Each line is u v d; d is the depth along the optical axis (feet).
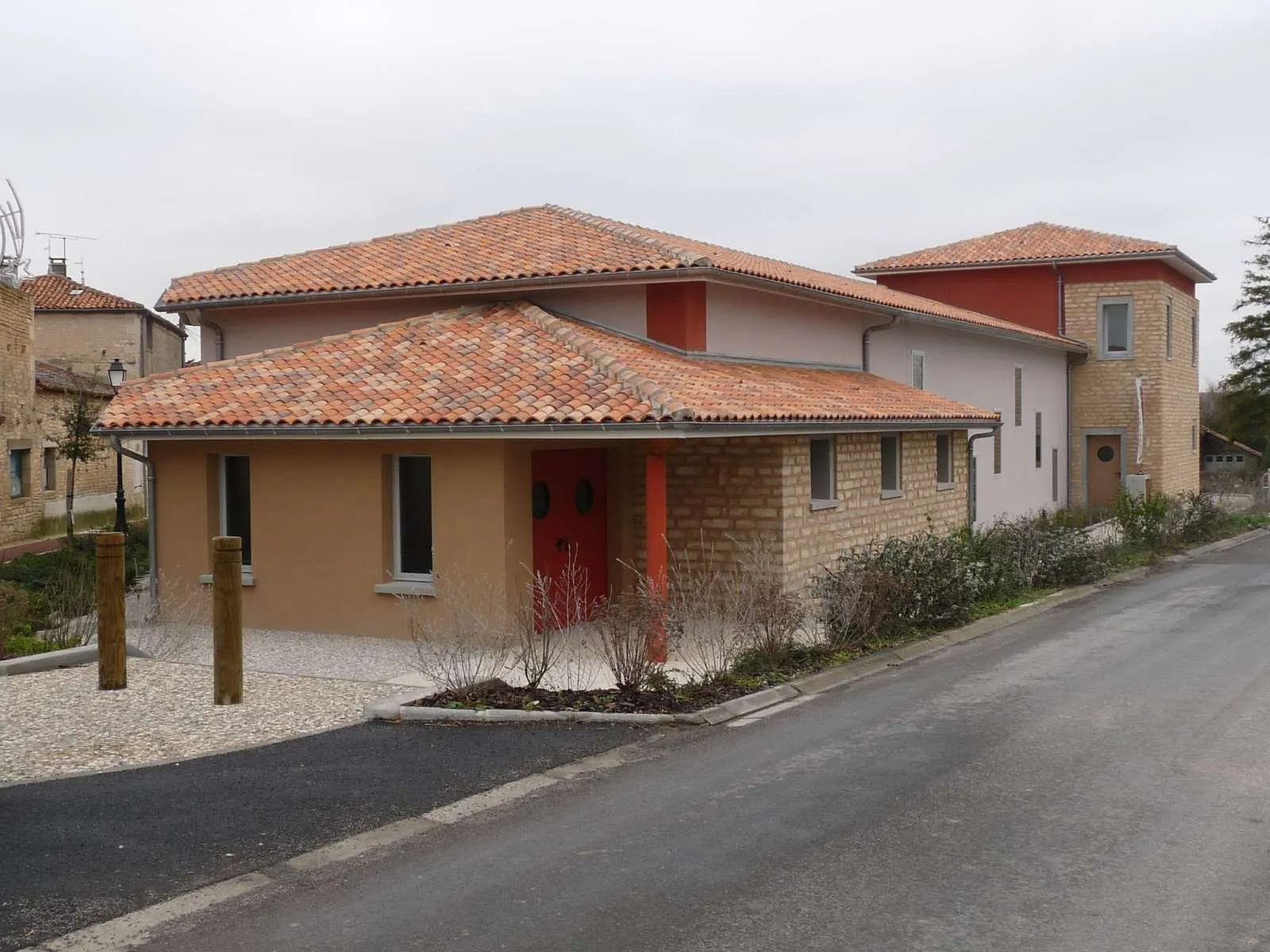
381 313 56.95
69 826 22.76
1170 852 21.01
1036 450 103.65
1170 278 112.57
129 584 60.39
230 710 32.55
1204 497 96.43
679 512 48.98
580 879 19.86
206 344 60.59
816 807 23.81
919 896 19.02
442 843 21.86
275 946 17.38
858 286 78.23
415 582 45.01
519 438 42.01
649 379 42.52
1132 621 51.21
